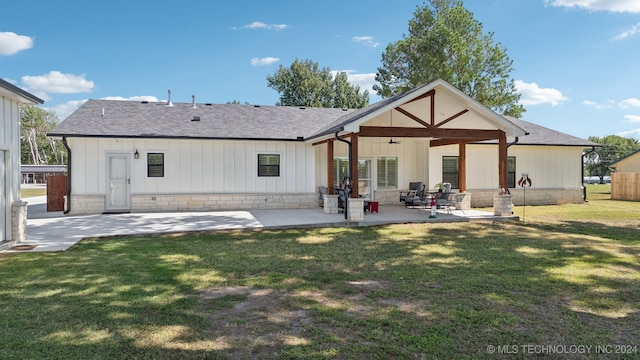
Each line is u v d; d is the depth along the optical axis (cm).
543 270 617
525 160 1841
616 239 912
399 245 837
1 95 780
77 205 1386
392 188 1703
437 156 1688
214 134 1491
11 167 822
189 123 1580
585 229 1077
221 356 329
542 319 413
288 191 1570
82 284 536
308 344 353
